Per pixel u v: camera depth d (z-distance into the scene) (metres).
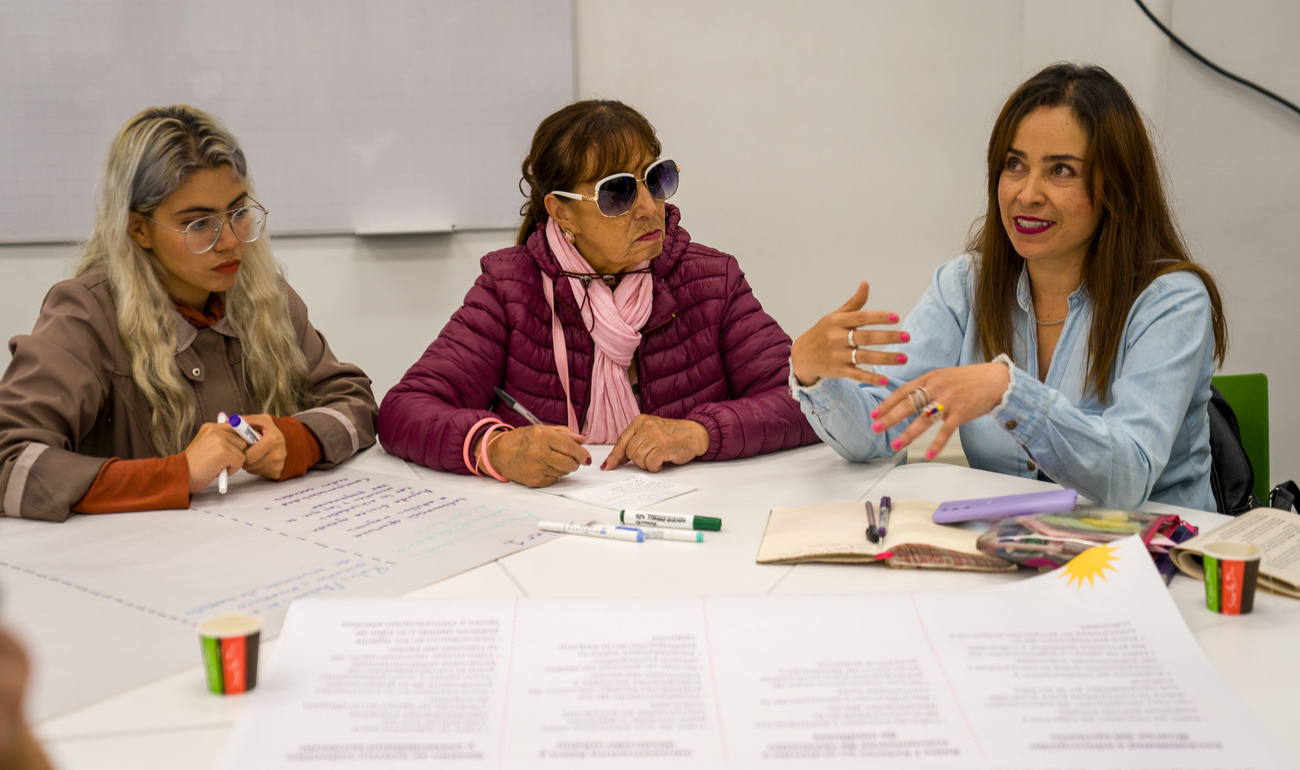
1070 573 0.79
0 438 1.16
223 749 0.61
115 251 1.33
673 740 0.61
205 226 1.31
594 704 0.65
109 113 2.53
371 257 2.67
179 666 0.72
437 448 1.30
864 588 0.85
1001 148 1.26
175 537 1.02
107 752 0.61
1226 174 2.56
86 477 1.11
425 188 2.64
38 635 0.78
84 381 1.27
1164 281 1.22
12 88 2.50
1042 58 2.69
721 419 1.34
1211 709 0.63
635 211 1.46
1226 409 1.41
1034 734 0.61
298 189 2.61
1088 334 1.29
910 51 2.69
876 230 2.77
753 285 2.79
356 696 0.66
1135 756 0.58
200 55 2.53
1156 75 2.50
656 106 2.67
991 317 1.38
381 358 2.72
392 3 2.55
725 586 0.86
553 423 1.58
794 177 2.73
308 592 0.86
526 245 1.62
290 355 1.53
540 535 1.02
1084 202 1.21
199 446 1.17
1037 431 1.04
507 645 0.72
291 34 2.54
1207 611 0.79
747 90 2.68
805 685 0.67
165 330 1.37
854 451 1.29
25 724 0.30
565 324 1.57
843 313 1.14
